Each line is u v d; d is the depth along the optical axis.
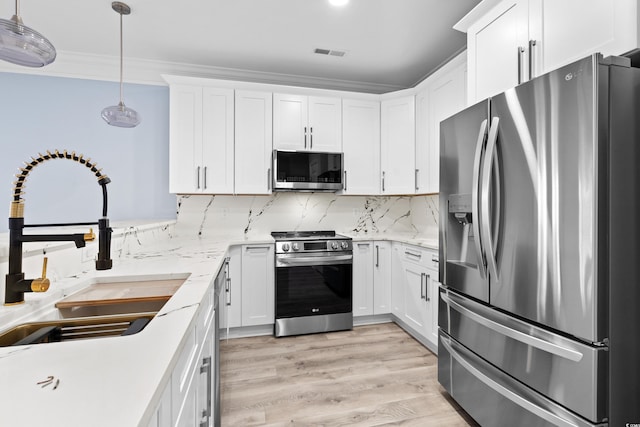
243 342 2.72
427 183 2.93
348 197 3.62
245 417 1.74
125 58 3.05
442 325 1.92
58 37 2.70
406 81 3.61
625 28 1.16
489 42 1.82
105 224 1.44
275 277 2.84
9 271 0.98
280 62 3.14
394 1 2.22
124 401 0.47
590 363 1.07
